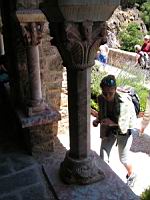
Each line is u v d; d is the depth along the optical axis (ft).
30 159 12.53
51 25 7.75
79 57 7.79
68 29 7.18
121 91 11.12
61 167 10.10
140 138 18.13
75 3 6.75
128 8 63.52
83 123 8.91
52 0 6.95
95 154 11.21
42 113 12.35
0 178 11.26
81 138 9.18
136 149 16.97
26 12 10.57
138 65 33.88
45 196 9.93
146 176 14.44
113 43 55.11
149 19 64.08
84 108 8.70
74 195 9.23
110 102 10.68
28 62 11.80
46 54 13.21
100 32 7.63
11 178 11.23
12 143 14.05
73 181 9.58
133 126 11.09
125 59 39.45
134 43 53.06
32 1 10.57
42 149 12.89
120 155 12.50
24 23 10.82
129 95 11.03
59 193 9.36
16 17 10.65
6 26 13.12
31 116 12.24
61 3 6.73
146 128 19.40
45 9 7.58
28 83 12.54
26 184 10.78
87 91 8.50
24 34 10.98
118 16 59.77
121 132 11.18
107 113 10.94
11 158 12.68
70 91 8.60
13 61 13.00
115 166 15.31
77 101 8.54
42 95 13.58
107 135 11.60
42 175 11.27
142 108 20.92
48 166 11.03
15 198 10.07
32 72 11.93
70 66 8.03
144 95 22.75
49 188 10.14
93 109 22.18
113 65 40.83
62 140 15.93
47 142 12.88
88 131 9.21
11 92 14.67
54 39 7.94
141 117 20.80
